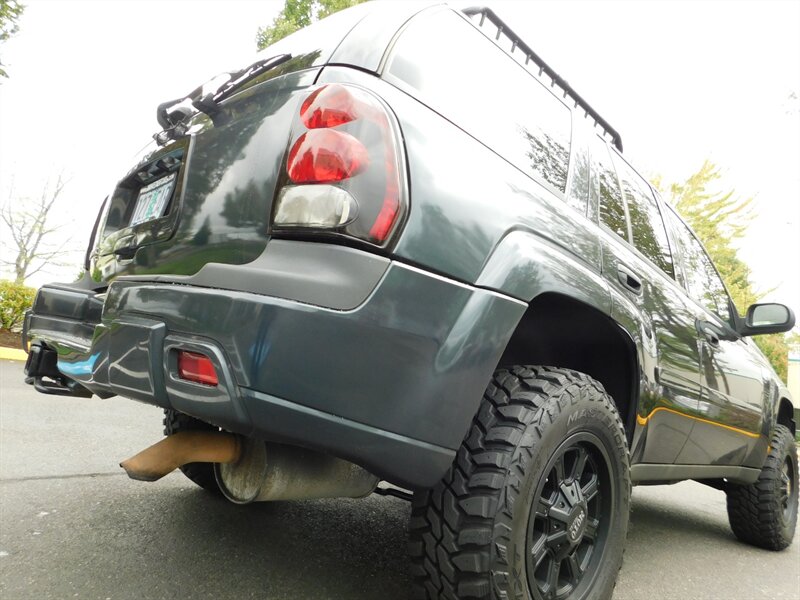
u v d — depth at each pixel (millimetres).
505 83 1802
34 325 2172
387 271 1224
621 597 2219
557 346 2061
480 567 1320
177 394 1278
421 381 1259
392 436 1241
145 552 1945
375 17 1528
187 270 1514
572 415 1540
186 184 1598
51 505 2332
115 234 1963
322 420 1183
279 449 1486
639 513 3918
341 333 1178
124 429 4059
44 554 1848
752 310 3281
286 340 1156
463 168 1434
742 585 2611
